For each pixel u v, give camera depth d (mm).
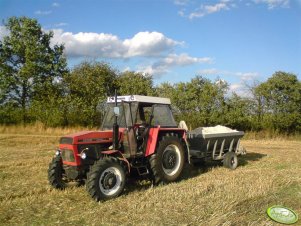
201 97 26578
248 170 12008
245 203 8008
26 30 35375
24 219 7090
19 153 16141
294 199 8359
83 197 8562
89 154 8820
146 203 7930
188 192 8734
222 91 26547
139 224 6746
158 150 9703
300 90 28469
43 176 10859
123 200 8273
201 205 7785
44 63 35750
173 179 10008
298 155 16359
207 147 11938
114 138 9039
